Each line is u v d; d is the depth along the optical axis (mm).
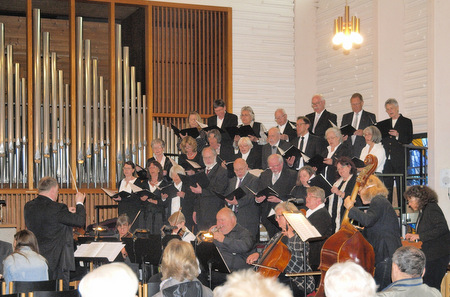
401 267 4445
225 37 12328
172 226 7117
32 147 10859
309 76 12688
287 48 12672
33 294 4676
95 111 11227
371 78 11062
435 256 6340
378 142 8586
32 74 10969
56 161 10984
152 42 11898
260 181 8484
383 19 10641
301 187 7980
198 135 9766
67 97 11078
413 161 10211
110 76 11445
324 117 10062
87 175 11133
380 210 6000
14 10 12586
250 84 12430
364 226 6332
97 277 2564
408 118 9273
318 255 6566
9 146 10664
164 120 11977
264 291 1951
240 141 9203
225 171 8719
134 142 11438
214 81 12273
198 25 12195
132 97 11500
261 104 12477
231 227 6988
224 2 12305
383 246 6016
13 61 12172
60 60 12547
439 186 9195
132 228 9148
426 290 4391
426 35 9906
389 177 8789
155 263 6504
